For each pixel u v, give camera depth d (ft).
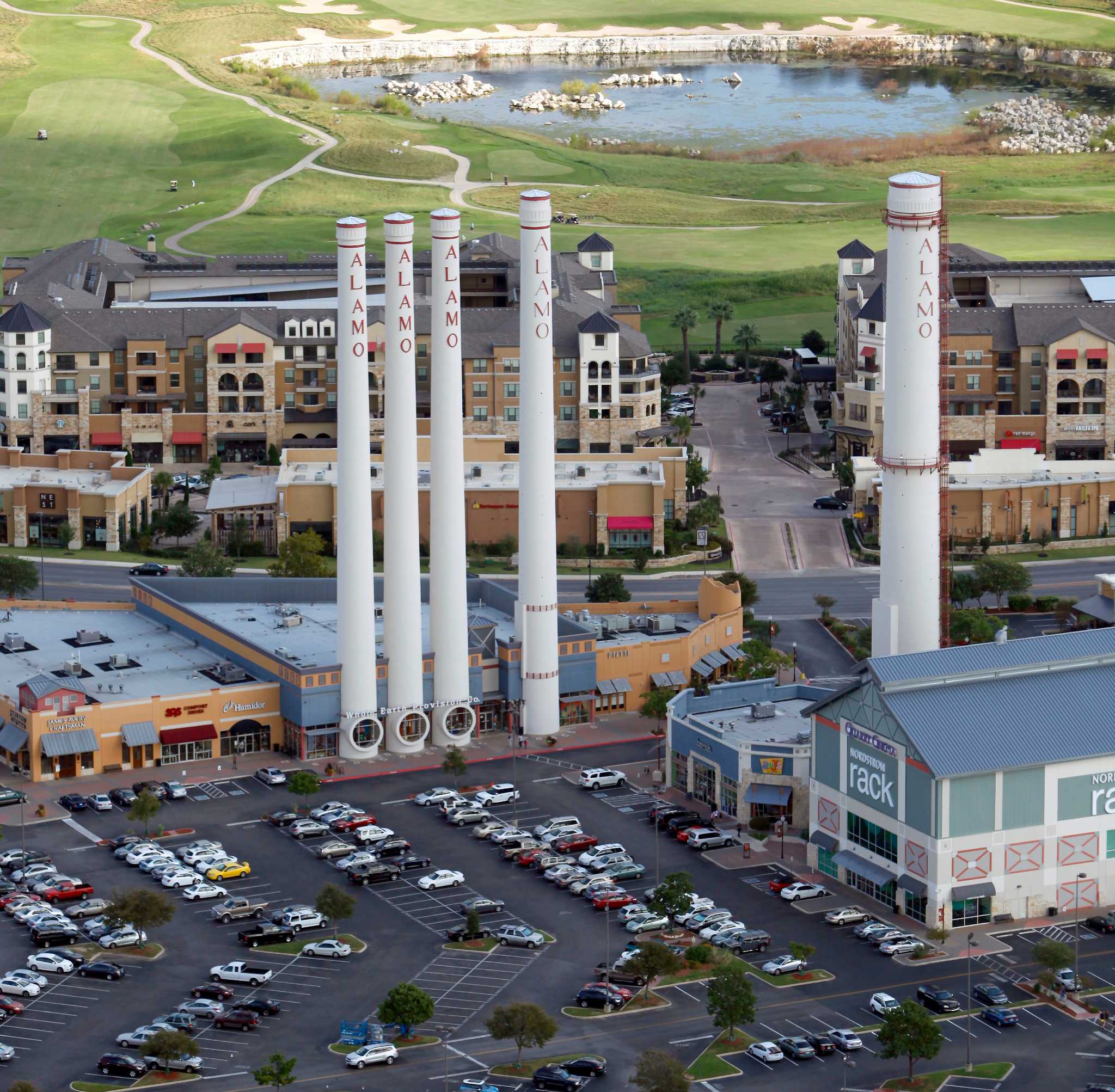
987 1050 551.59
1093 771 633.61
